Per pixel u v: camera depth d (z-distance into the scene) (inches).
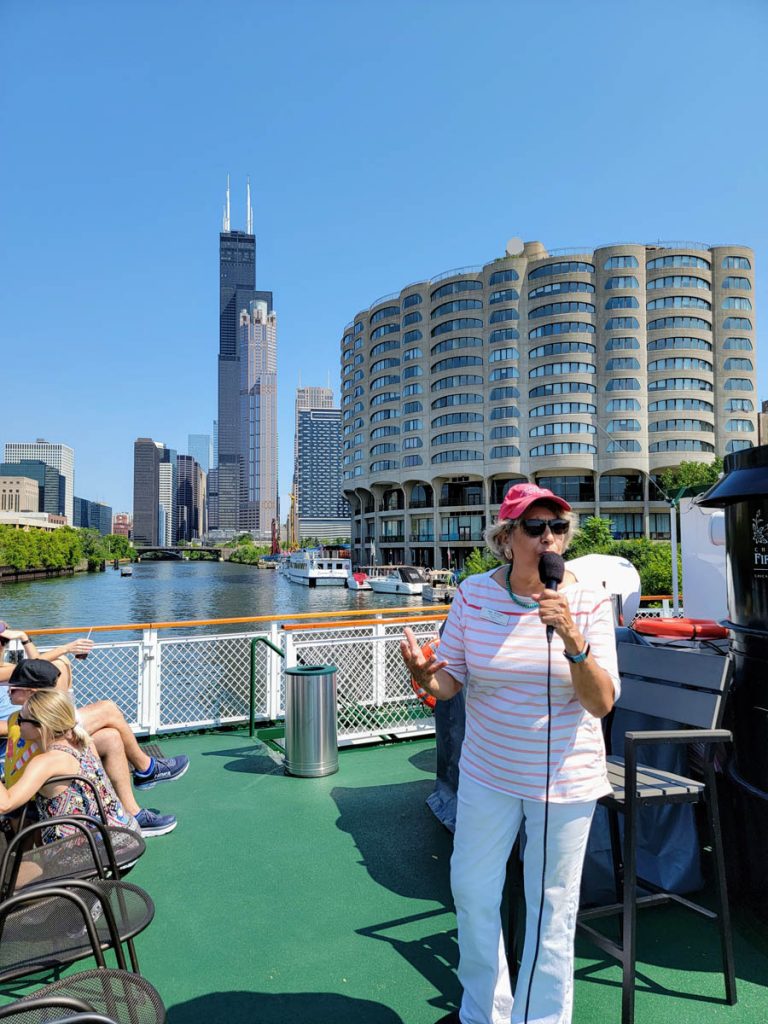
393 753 230.1
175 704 259.1
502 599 77.2
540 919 75.5
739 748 114.1
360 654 255.3
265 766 213.8
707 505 121.7
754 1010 91.2
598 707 70.5
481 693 78.8
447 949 110.3
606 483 2947.8
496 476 3127.5
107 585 3769.7
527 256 3211.1
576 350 2888.8
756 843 108.2
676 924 114.9
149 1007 65.7
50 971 105.0
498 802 77.0
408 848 150.8
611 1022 88.9
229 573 5767.7
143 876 137.8
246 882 134.9
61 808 111.0
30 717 111.6
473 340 3144.7
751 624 110.6
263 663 272.7
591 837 120.2
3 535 4367.6
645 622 165.6
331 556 4864.7
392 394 3479.3
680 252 2871.6
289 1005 95.7
